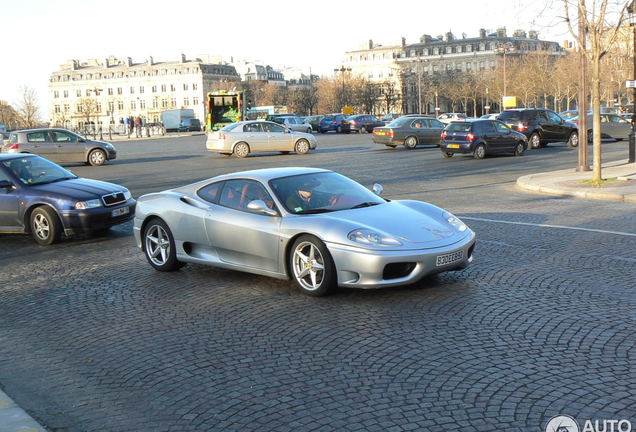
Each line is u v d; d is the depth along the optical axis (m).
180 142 43.22
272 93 136.38
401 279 6.06
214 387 4.30
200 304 6.32
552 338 4.94
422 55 138.88
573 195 13.58
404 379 4.27
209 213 7.14
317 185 7.07
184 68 143.38
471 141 22.80
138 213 7.86
